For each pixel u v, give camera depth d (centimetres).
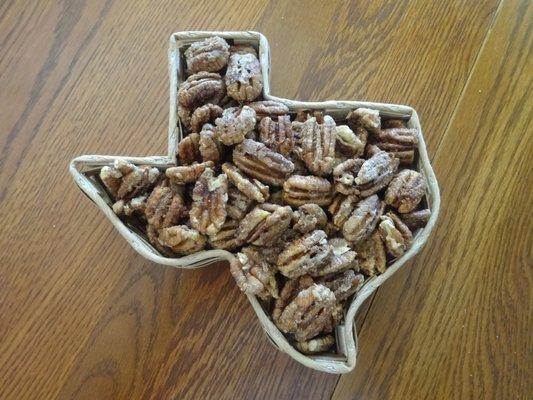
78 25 32
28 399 29
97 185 27
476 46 32
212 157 26
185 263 25
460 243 31
